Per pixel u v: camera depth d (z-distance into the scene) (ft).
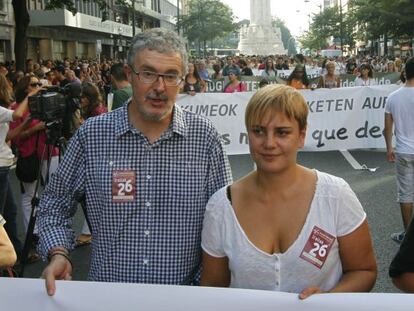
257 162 7.81
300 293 7.48
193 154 9.01
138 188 8.86
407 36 173.99
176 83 8.71
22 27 60.03
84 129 9.14
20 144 19.60
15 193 29.81
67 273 8.79
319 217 7.77
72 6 76.13
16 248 18.88
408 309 7.26
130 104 9.11
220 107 38.83
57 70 56.49
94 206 9.11
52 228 9.12
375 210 24.98
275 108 7.62
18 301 7.94
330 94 39.50
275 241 7.82
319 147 39.88
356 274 8.06
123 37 188.75
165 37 8.71
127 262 8.87
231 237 7.97
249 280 7.88
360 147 40.01
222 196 8.12
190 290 7.72
